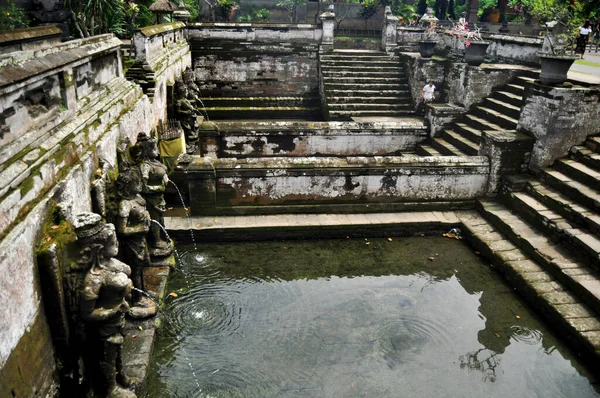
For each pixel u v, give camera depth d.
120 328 5.06
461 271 8.79
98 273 4.82
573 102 9.77
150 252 8.34
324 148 14.24
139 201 6.76
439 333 7.06
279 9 28.83
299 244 9.64
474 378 6.23
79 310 4.76
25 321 4.10
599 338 6.55
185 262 8.77
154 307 6.95
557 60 9.91
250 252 9.24
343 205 10.39
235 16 28.00
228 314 7.31
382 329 7.10
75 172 5.33
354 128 14.15
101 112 6.76
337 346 6.70
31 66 4.70
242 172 9.83
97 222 4.80
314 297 7.85
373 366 6.36
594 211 8.71
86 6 12.76
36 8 8.74
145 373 5.86
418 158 10.38
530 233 9.10
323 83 18.16
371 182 10.30
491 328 7.21
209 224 9.62
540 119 10.18
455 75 15.41
